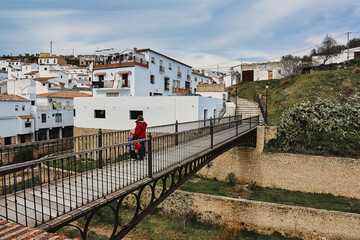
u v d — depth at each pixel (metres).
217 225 13.45
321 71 30.45
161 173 6.67
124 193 5.36
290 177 16.61
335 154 16.41
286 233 12.46
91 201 4.82
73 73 72.38
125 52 29.55
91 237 12.12
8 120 27.75
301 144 17.83
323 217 11.95
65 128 37.19
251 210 13.09
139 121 8.38
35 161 3.90
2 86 45.12
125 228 5.62
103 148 5.12
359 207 13.74
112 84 28.48
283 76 36.38
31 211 4.47
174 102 20.44
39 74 54.56
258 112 25.56
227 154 18.44
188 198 14.23
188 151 9.26
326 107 17.50
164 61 33.88
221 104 26.80
